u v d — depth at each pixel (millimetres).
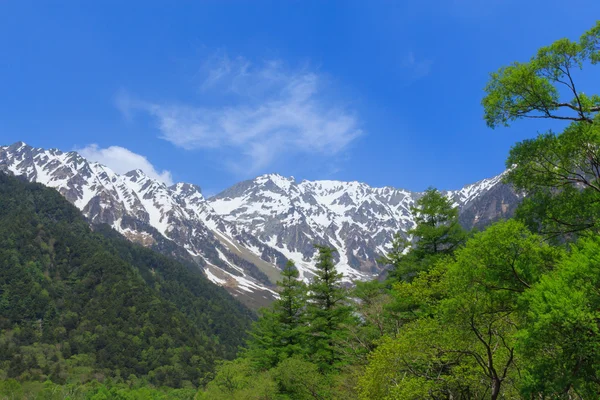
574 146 16844
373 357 19875
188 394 125312
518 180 19328
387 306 30125
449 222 33281
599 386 12320
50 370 135250
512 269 14359
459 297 15125
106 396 109938
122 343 163750
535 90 17391
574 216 17719
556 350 12398
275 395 35562
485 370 16578
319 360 38219
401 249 39125
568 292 11445
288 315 44750
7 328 157875
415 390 17359
